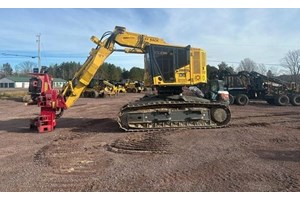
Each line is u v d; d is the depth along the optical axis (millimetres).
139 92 50594
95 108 22859
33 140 10328
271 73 64812
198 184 5809
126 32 12570
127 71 92250
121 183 5918
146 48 12648
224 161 7273
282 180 5949
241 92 25328
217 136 10250
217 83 17203
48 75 12336
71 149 8828
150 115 11633
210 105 11961
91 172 6613
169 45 12305
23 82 113500
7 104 28047
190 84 12383
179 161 7320
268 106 23344
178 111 11750
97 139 10281
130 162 7316
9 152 8602
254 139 9727
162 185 5781
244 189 5543
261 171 6484
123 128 11578
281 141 9414
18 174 6559
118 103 27719
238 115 16656
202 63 12578
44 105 12109
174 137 10125
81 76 12438
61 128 12938
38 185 5883
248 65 72625
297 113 17719
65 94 12406
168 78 12234
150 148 8664
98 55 12453
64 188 5715
